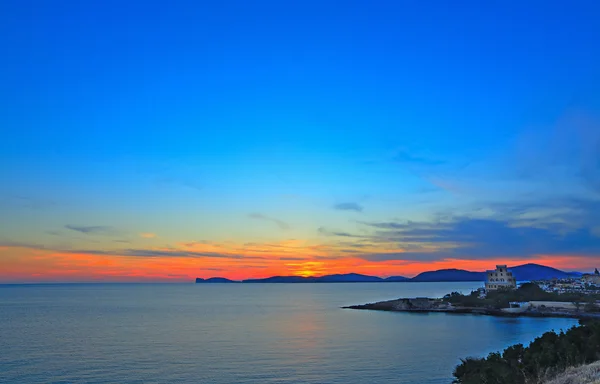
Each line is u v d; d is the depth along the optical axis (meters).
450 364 60.50
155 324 115.06
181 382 51.44
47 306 191.50
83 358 65.38
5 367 59.31
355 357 66.06
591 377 30.94
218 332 97.44
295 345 77.81
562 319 124.69
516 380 37.28
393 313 153.12
